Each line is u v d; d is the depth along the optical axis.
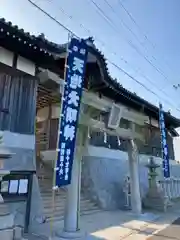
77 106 5.98
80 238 6.46
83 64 6.27
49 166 12.33
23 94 7.95
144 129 16.25
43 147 12.18
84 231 7.07
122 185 13.39
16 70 7.86
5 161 6.99
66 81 5.89
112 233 7.27
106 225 8.29
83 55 6.32
